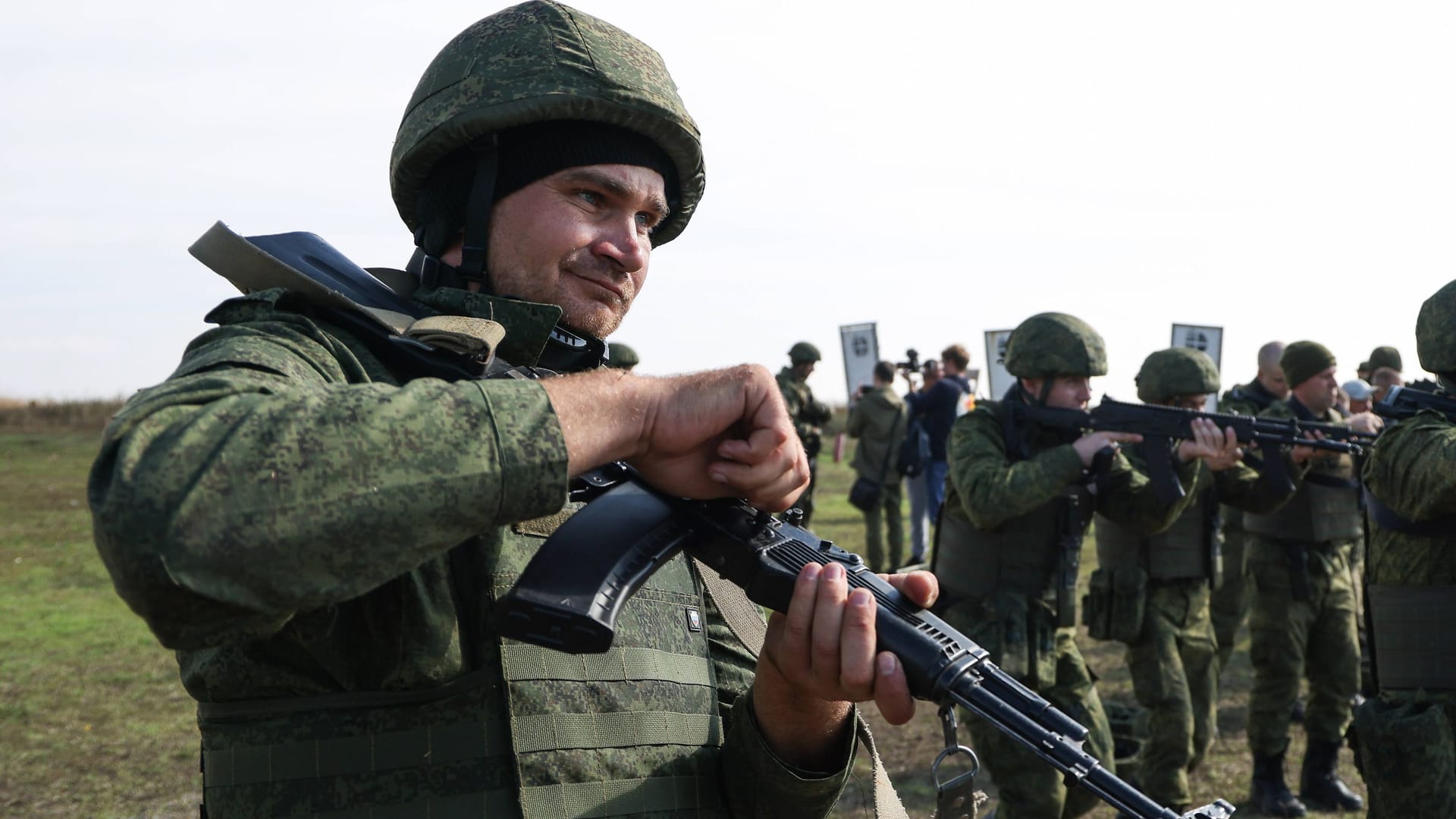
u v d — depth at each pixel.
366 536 1.12
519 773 1.48
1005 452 5.34
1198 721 6.05
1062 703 5.00
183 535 1.05
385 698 1.45
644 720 1.62
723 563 1.46
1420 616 4.19
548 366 1.75
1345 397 8.77
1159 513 5.60
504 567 1.54
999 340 11.42
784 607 1.42
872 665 1.34
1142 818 1.25
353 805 1.43
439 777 1.46
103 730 7.19
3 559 13.27
